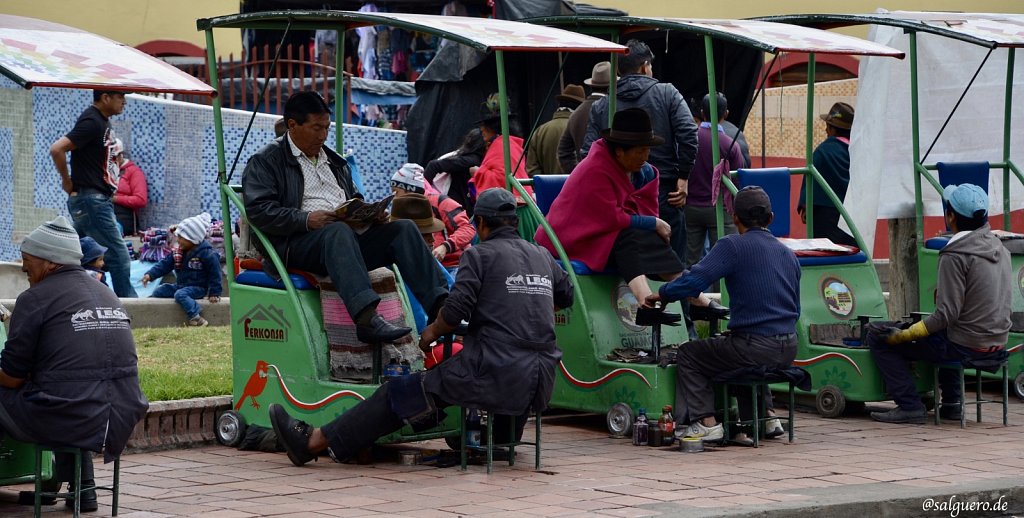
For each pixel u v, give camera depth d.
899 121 13.29
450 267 11.16
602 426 9.96
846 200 13.14
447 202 11.40
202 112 16.67
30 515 7.05
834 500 7.27
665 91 11.29
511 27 9.23
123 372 6.90
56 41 7.57
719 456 8.72
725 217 12.55
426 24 8.78
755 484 7.75
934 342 9.88
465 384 7.88
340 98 9.90
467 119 16.28
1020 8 21.84
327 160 8.86
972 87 13.37
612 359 9.56
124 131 16.92
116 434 6.83
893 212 13.12
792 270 9.09
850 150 13.20
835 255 10.74
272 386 8.74
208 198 16.72
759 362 8.91
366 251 8.53
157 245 15.55
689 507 7.05
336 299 8.54
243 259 8.93
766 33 10.07
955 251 9.74
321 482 7.77
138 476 7.98
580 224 9.48
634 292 9.35
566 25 10.53
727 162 10.68
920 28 10.83
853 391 10.25
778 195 10.91
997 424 10.10
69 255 6.90
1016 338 11.35
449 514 6.89
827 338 10.56
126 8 23.72
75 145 13.17
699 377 9.11
